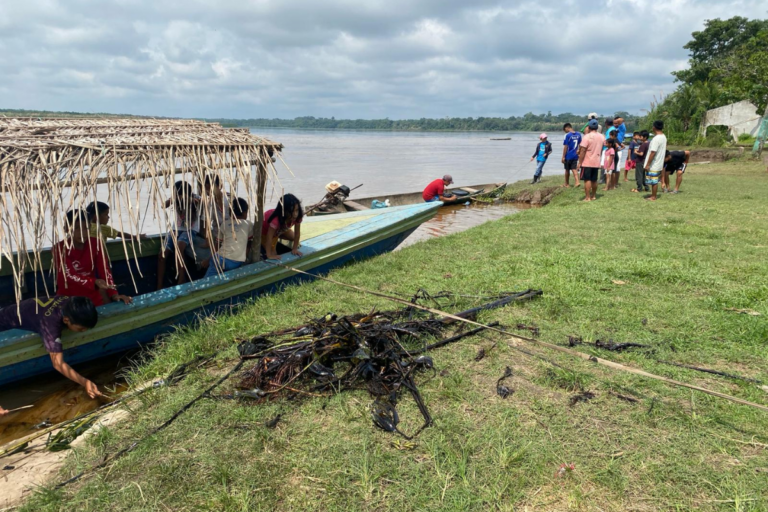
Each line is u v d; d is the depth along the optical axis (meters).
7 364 4.02
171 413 3.44
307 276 6.49
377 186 22.61
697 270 6.09
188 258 6.19
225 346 4.49
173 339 4.71
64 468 3.02
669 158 12.96
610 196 13.09
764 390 3.44
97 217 4.27
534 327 4.58
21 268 3.98
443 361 4.05
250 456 2.98
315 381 3.74
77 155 4.13
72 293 4.75
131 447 3.10
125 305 4.63
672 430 3.11
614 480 2.69
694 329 4.49
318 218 8.62
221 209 5.59
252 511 2.57
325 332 4.08
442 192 15.75
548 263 6.67
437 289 5.77
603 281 5.85
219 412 3.43
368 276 6.34
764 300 5.03
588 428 3.15
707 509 2.51
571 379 3.65
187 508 2.62
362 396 3.57
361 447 3.02
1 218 3.74
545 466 2.82
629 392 3.54
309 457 2.95
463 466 2.77
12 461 3.21
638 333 4.45
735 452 2.89
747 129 36.03
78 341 4.36
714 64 48.31
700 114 37.72
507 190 18.19
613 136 14.27
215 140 5.02
